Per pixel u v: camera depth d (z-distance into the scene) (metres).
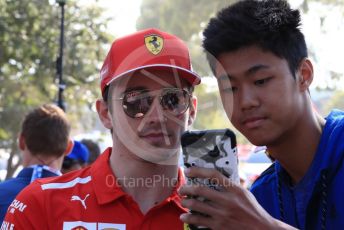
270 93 1.76
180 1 8.49
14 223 1.91
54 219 1.89
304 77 1.88
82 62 11.70
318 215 1.88
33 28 11.16
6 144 16.12
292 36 1.82
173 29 8.19
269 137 1.79
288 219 1.98
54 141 3.28
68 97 12.30
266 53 1.76
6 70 12.41
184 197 1.65
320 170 1.86
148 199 1.94
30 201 1.92
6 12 10.91
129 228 1.87
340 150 1.83
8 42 11.11
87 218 1.88
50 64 11.40
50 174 3.18
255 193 2.11
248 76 1.77
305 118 1.87
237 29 1.77
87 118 14.37
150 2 7.77
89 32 11.71
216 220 1.57
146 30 1.96
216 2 8.32
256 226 1.54
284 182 2.00
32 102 13.96
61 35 6.85
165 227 1.88
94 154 4.89
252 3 1.86
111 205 1.88
